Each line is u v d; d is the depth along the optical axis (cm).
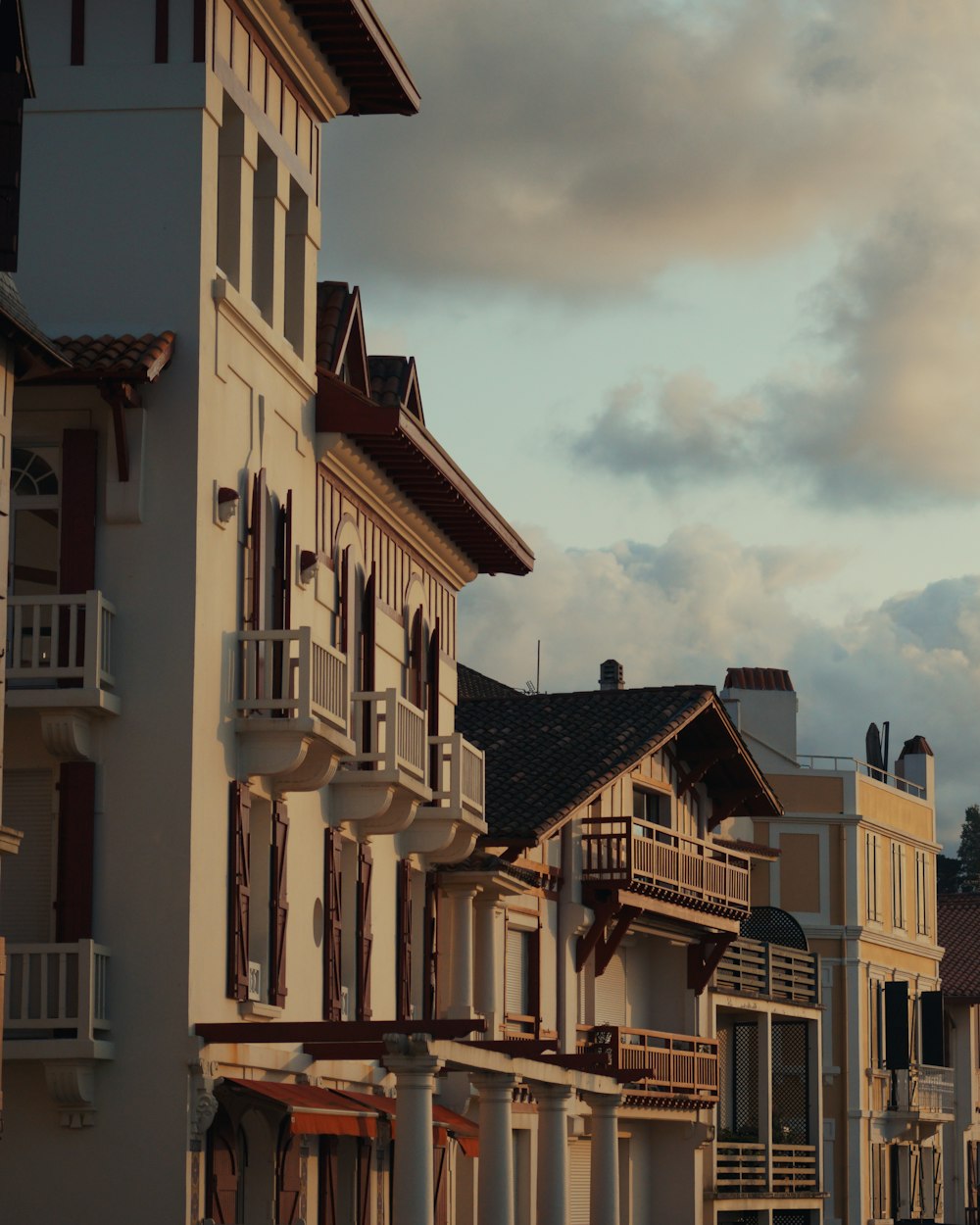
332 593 3669
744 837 7644
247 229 3228
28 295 3052
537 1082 3791
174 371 3009
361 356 3769
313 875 3534
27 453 3025
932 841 8881
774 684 8094
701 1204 5738
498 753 5269
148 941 2891
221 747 3058
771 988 6438
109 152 3075
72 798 2917
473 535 4372
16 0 2455
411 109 3719
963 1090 8981
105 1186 2838
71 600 2897
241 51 3228
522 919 4872
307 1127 3098
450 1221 4284
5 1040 2816
